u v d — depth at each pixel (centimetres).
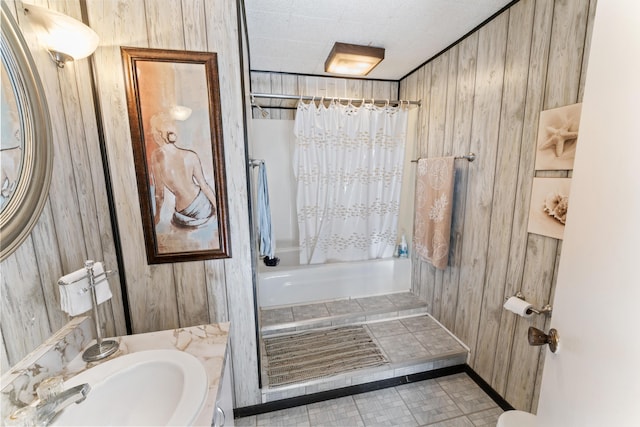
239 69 128
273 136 307
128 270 131
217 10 121
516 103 155
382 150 280
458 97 203
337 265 291
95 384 80
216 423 86
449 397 183
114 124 120
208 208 134
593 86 66
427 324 236
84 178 112
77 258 105
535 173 146
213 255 139
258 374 163
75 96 108
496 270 175
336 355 197
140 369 88
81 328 100
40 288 86
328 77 283
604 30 63
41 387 66
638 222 53
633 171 54
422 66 249
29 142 80
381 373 188
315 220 285
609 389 59
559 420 75
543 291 144
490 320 181
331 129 269
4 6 75
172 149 126
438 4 157
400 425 162
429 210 227
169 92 122
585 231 67
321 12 165
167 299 138
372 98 294
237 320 151
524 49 149
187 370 85
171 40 120
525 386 158
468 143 195
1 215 71
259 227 260
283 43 206
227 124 131
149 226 129
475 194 190
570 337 71
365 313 239
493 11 165
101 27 113
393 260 298
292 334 221
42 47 91
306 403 177
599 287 62
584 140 68
